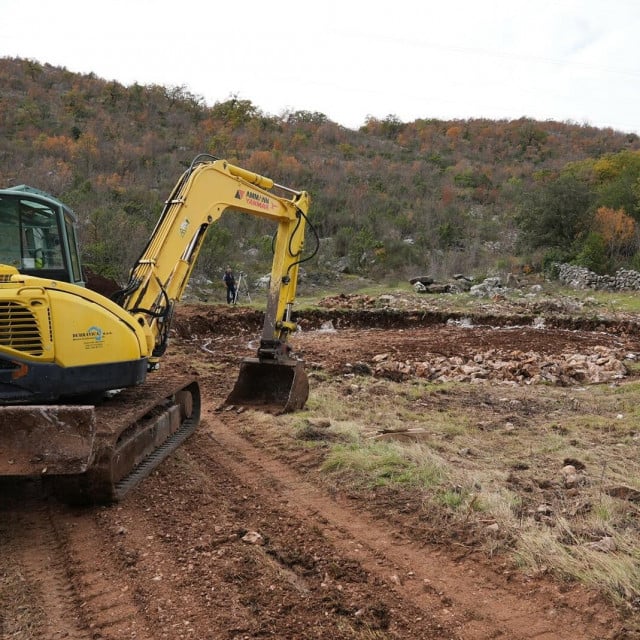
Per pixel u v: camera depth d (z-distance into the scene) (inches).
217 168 331.3
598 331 804.6
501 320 857.5
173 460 289.4
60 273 258.1
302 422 342.6
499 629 157.5
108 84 2571.4
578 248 1243.2
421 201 1793.8
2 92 2372.0
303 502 243.3
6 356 220.1
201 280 1080.8
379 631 155.1
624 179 1402.6
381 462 273.7
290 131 2677.2
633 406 417.4
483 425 366.3
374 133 3095.5
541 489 253.9
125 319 251.6
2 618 161.5
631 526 213.0
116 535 209.8
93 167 1731.1
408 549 202.4
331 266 1279.5
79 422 200.8
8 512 232.1
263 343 385.4
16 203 246.4
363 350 626.8
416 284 1090.7
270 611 163.2
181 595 171.3
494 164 2630.4
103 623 158.2
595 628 157.6
